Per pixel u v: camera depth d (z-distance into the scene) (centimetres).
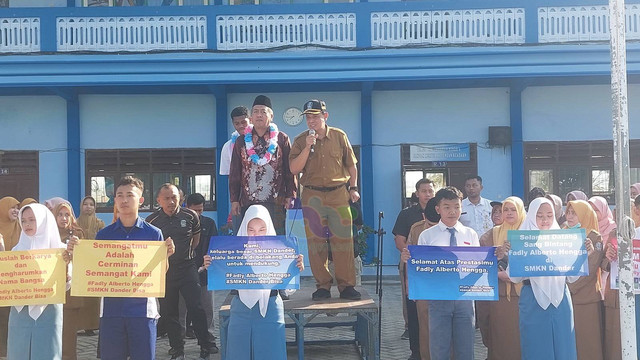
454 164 1403
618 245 491
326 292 640
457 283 521
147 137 1409
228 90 1399
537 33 1273
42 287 481
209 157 1409
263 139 647
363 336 691
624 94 483
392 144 1405
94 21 1292
